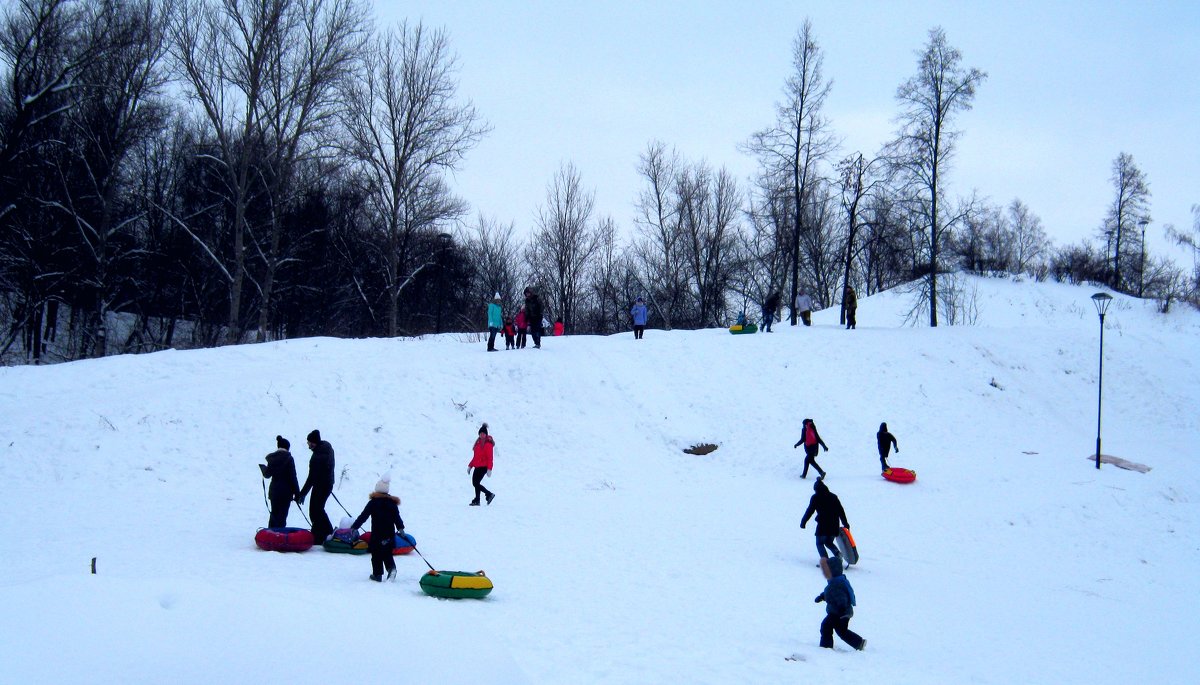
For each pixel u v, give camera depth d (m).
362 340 27.62
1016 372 29.30
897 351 29.33
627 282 60.69
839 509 13.56
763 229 45.09
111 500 15.65
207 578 9.65
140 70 34.09
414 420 21.50
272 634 4.72
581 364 25.83
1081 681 8.91
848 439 23.48
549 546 13.68
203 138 40.69
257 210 40.78
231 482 17.59
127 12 32.72
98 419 18.92
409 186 41.28
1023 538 17.11
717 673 7.55
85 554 11.16
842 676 7.81
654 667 7.57
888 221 35.69
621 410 23.78
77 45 30.66
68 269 32.81
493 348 26.39
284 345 25.48
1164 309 48.25
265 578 9.96
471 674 4.89
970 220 34.97
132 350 38.50
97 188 33.34
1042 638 10.83
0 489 16.00
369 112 40.19
